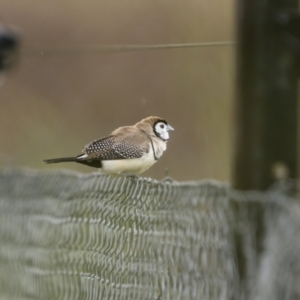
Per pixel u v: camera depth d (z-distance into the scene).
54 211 9.85
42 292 10.11
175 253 6.86
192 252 6.52
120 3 21.83
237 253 5.48
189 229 6.59
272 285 5.00
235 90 5.64
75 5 22.89
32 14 23.28
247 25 5.49
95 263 8.78
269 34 5.43
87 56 22.55
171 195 6.97
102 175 8.73
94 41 22.39
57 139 22.84
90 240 8.95
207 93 18.14
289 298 4.87
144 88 20.62
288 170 5.42
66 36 22.83
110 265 8.39
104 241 8.60
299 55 5.39
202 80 18.30
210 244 6.18
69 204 9.45
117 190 8.34
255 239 5.27
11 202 11.09
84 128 22.47
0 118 23.98
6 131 23.98
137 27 20.95
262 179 5.44
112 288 8.31
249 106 5.50
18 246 10.87
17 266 10.90
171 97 19.27
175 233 6.88
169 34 19.72
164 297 7.08
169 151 18.44
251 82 5.48
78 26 22.70
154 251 7.33
